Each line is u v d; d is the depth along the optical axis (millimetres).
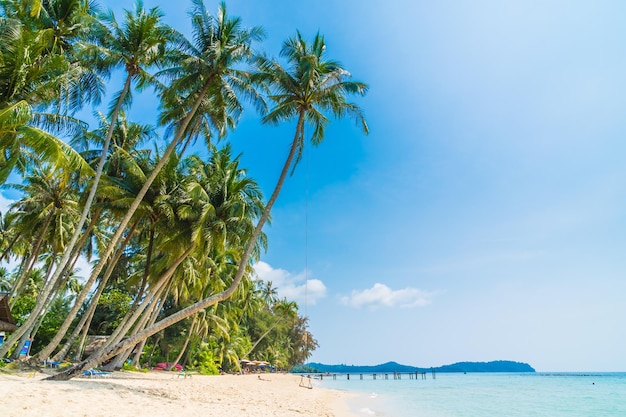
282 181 18375
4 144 15852
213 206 24297
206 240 23672
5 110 13750
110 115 23516
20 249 35781
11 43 15789
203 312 42688
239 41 21484
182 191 24406
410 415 23500
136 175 23219
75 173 25141
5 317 21703
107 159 24781
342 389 51812
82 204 22719
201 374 43531
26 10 18703
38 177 27297
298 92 19078
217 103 22188
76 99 21000
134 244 35156
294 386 42156
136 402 12375
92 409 9992
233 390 24516
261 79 19844
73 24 20234
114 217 24609
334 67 19938
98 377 20375
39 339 40031
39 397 10016
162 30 20688
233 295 42125
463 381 93938
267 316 77062
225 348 56500
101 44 20750
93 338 34688
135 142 26125
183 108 23203
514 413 26250
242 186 25438
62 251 30453
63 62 17016
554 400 36938
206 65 20625
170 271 23016
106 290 45469
